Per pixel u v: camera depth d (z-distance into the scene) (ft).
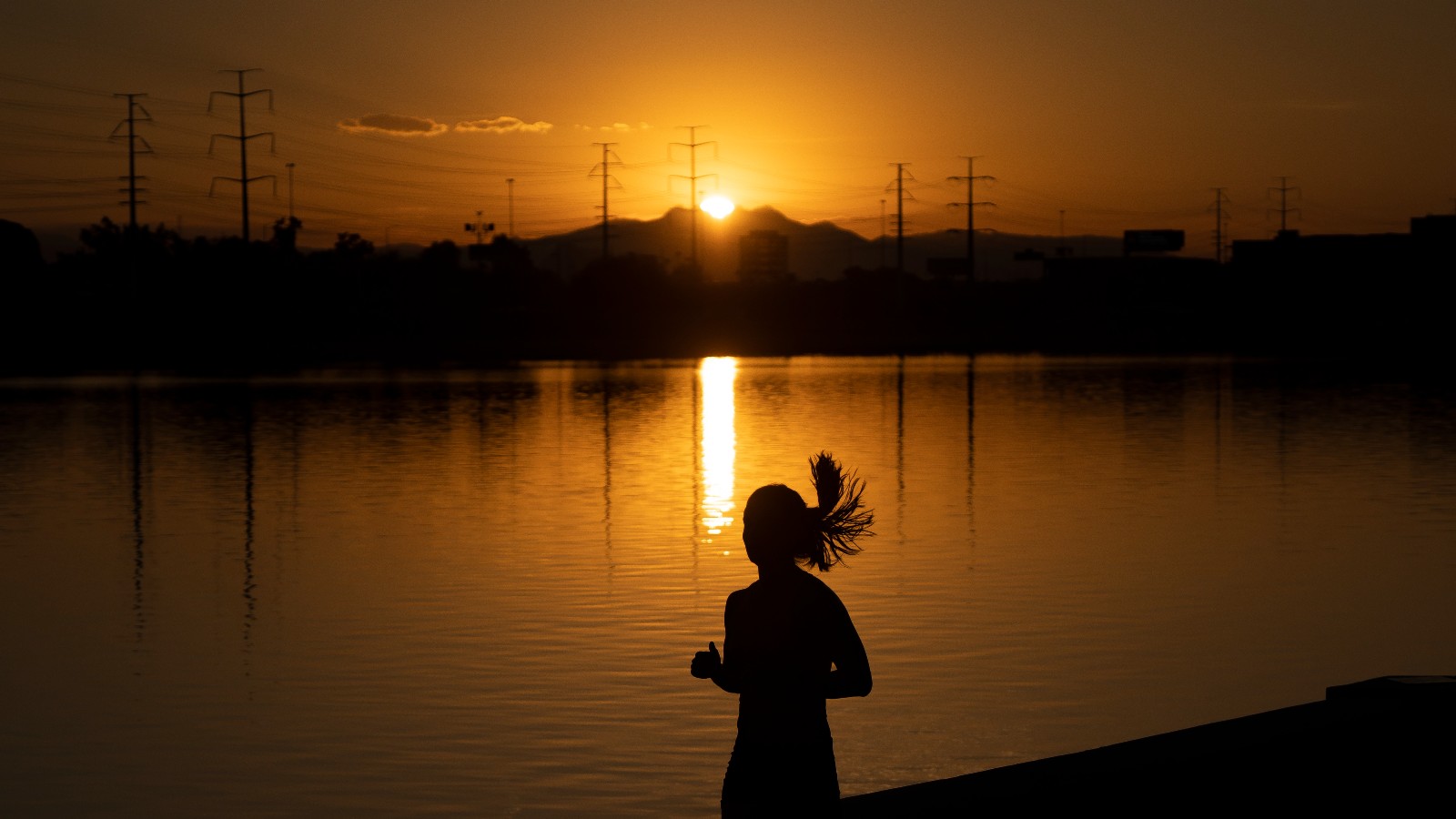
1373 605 46.34
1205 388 175.01
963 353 307.78
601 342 382.01
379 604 48.19
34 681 38.27
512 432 119.55
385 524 67.56
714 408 145.69
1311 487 78.89
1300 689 35.88
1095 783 16.38
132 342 323.78
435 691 36.81
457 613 46.50
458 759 31.22
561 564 55.88
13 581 53.21
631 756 31.35
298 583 52.37
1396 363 246.88
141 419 136.98
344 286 443.32
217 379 212.64
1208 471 86.84
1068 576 51.78
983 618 44.62
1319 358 272.72
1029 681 36.99
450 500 76.64
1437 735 18.90
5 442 112.88
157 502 76.33
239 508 73.92
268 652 41.34
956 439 109.40
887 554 56.75
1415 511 68.69
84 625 45.37
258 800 28.76
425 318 416.05
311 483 84.64
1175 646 40.70
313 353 318.04
